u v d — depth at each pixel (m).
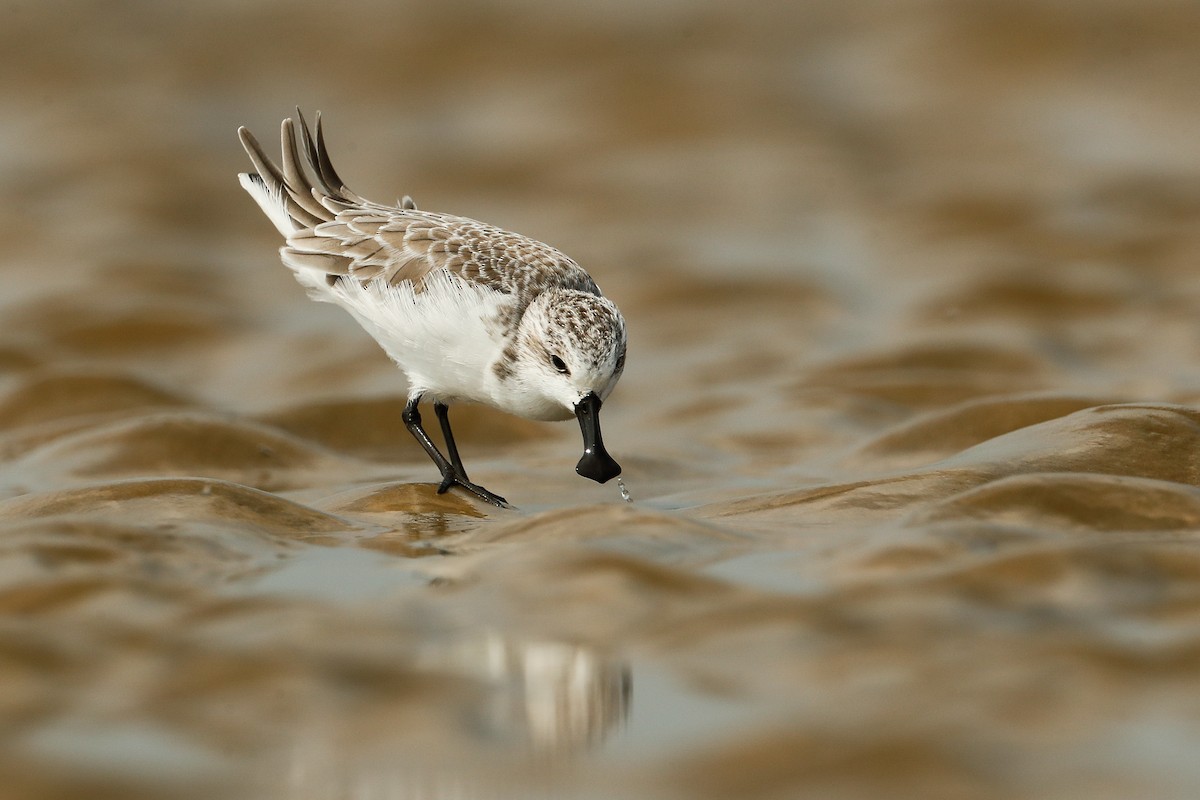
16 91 28.64
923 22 27.92
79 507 9.15
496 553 8.16
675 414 14.02
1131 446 9.83
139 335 17.42
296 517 9.33
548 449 13.16
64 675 6.55
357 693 6.43
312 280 11.30
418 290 10.55
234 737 6.06
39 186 23.84
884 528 8.62
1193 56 26.09
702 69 27.11
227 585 7.80
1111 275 18.19
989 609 7.07
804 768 5.69
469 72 28.25
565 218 22.03
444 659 6.77
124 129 26.64
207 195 23.91
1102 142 23.70
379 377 15.98
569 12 29.81
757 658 6.67
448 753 5.93
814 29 28.59
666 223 21.59
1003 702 6.11
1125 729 5.87
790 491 9.78
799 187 22.67
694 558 8.10
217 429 12.25
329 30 30.28
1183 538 8.05
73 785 5.65
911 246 20.11
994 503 8.55
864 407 13.87
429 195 23.38
